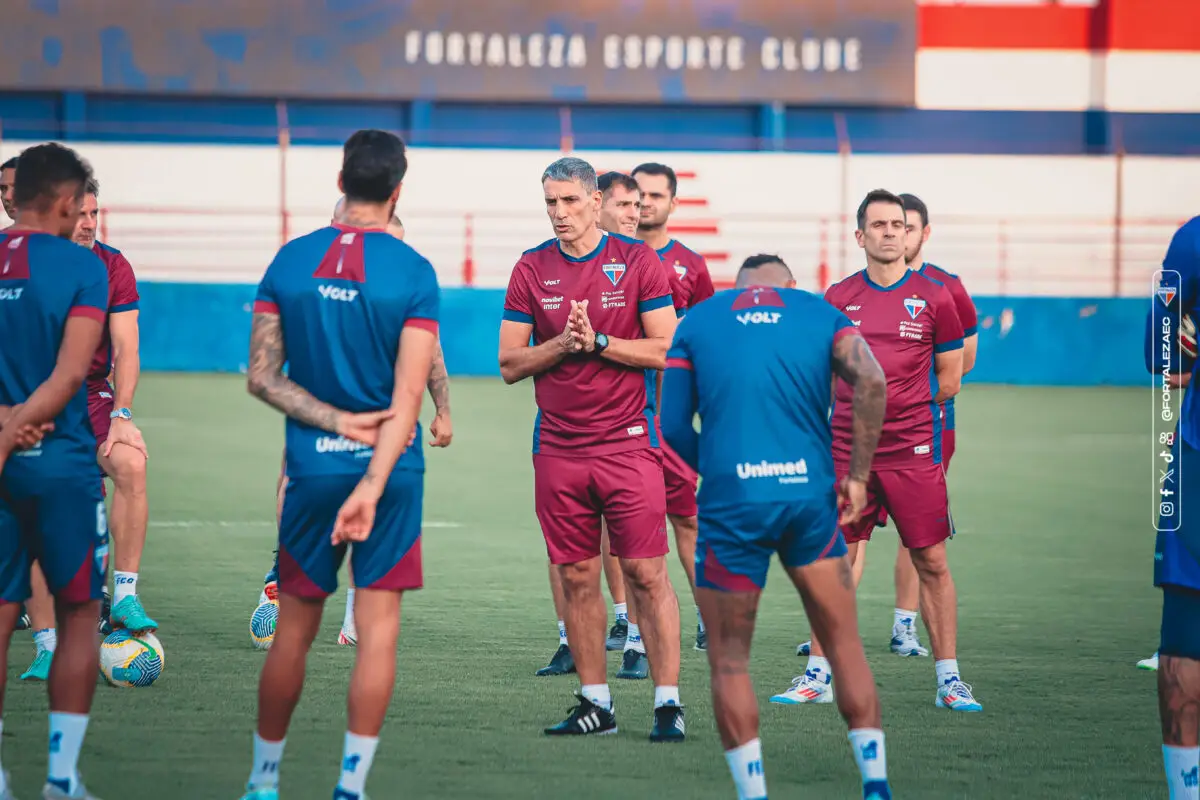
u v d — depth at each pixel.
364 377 13.08
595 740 16.41
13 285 13.21
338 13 83.81
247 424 54.41
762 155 86.38
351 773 12.74
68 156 13.60
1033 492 41.31
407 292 13.04
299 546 13.12
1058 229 87.06
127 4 82.56
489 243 85.44
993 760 15.86
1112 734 17.03
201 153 83.50
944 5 89.62
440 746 16.03
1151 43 89.62
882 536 34.47
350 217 13.42
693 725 17.12
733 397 13.48
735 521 13.32
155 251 83.25
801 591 13.66
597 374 16.50
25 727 16.25
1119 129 89.81
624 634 21.95
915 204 22.06
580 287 17.05
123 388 19.59
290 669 13.09
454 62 84.50
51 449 13.27
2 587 13.48
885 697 18.89
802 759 15.80
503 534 32.88
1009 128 90.12
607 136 88.62
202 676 19.11
